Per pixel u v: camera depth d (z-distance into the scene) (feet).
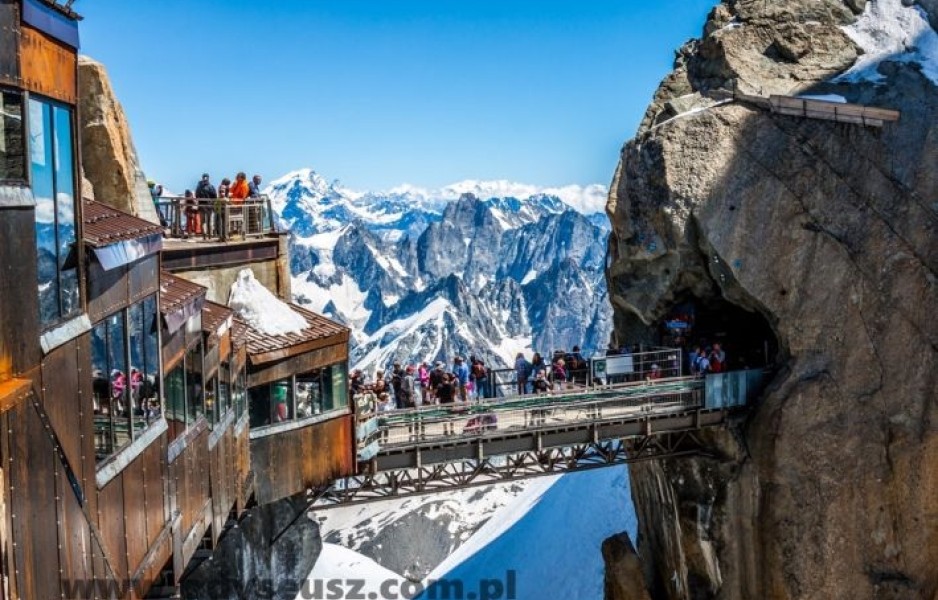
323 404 93.91
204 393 63.77
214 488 67.00
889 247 125.70
